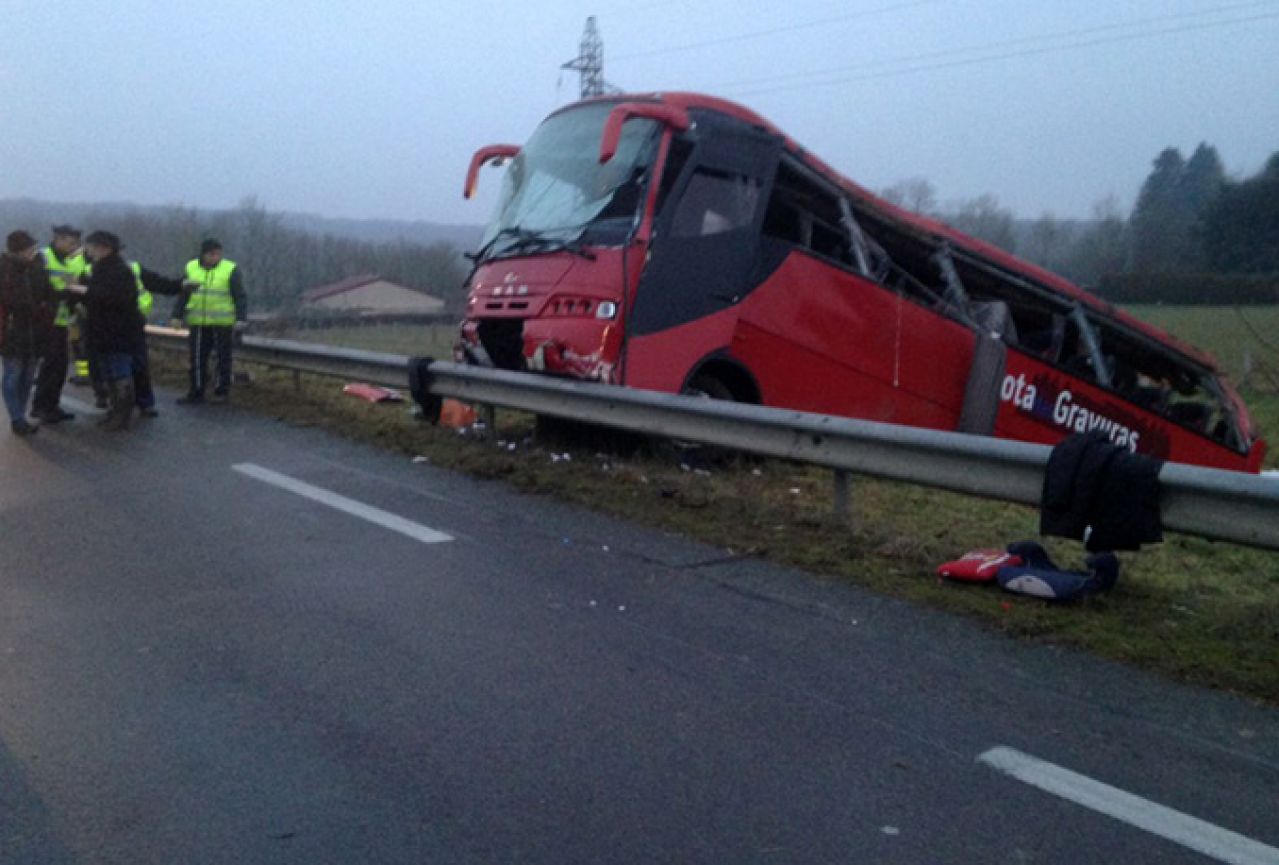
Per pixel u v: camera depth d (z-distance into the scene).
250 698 4.70
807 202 10.98
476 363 10.80
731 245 10.02
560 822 3.73
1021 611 5.82
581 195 10.15
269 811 3.80
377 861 3.49
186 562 6.65
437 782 4.00
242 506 8.04
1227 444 13.56
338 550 6.90
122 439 10.87
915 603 6.00
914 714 4.59
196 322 13.30
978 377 11.34
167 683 4.86
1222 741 4.38
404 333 35.56
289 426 11.62
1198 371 13.34
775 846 3.59
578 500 8.16
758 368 10.24
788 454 7.85
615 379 9.39
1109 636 5.47
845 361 10.73
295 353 13.82
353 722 4.48
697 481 8.54
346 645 5.30
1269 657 5.22
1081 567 6.84
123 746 4.27
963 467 6.88
